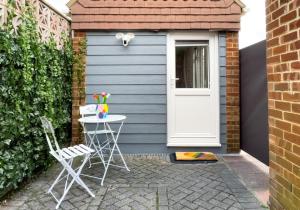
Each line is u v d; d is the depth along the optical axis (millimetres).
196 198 3182
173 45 5254
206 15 5109
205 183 3648
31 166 3719
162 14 5133
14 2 3203
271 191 2797
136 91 5242
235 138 5230
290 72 2334
